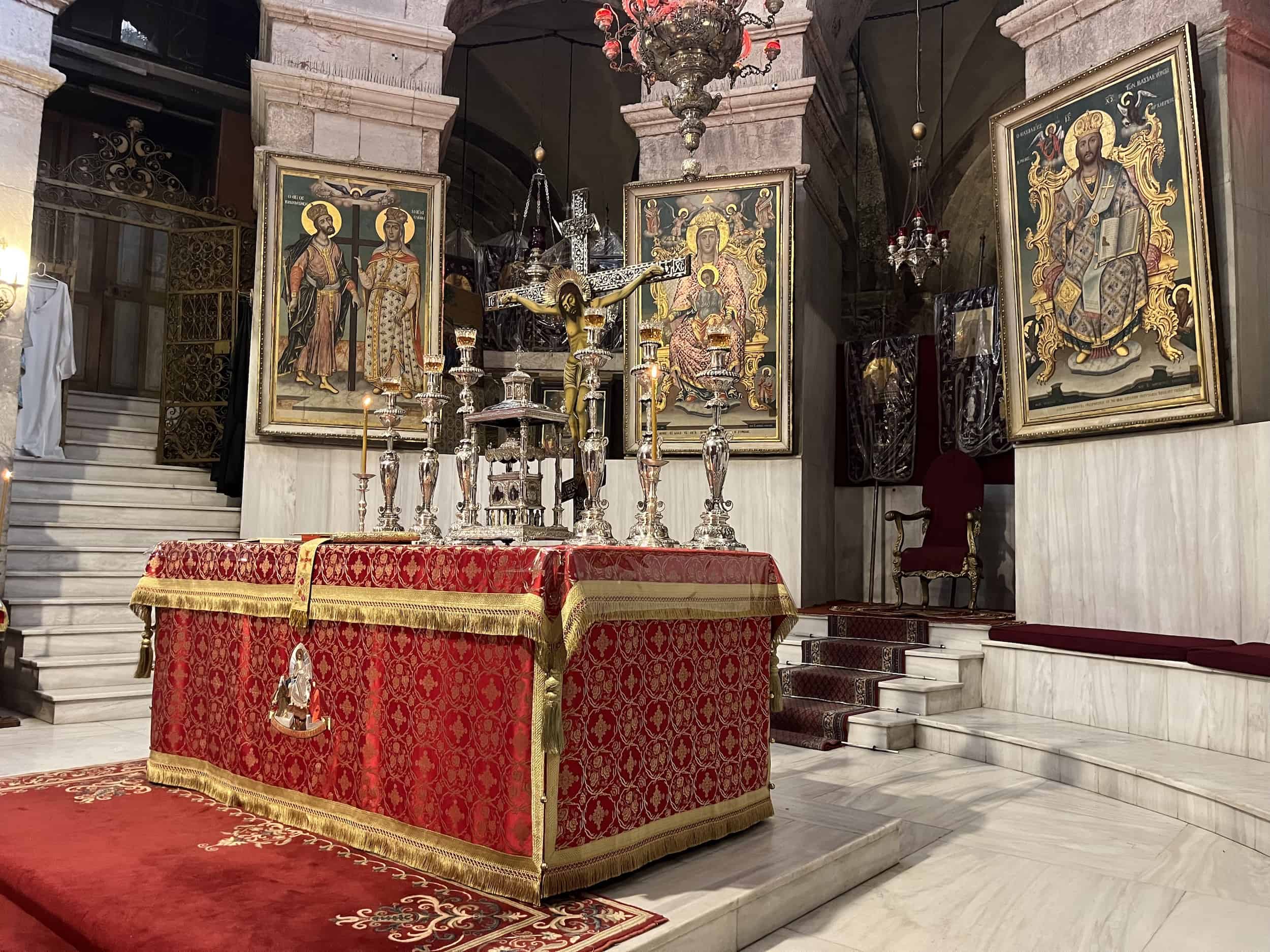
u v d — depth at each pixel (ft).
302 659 11.34
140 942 7.70
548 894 8.75
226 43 43.88
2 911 9.10
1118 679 18.01
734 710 11.50
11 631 21.59
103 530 26.20
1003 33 23.40
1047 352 21.99
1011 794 15.44
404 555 10.11
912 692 19.62
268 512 25.89
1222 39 19.15
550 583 8.77
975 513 26.43
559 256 37.96
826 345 30.99
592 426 12.14
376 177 26.96
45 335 30.09
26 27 22.61
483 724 9.30
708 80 16.58
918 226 28.22
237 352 29.94
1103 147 20.54
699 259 27.48
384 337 26.94
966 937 9.50
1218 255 18.95
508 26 43.45
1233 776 14.26
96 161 31.17
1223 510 18.52
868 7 31.65
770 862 10.25
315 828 10.86
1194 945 9.38
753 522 27.17
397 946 7.70
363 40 27.40
